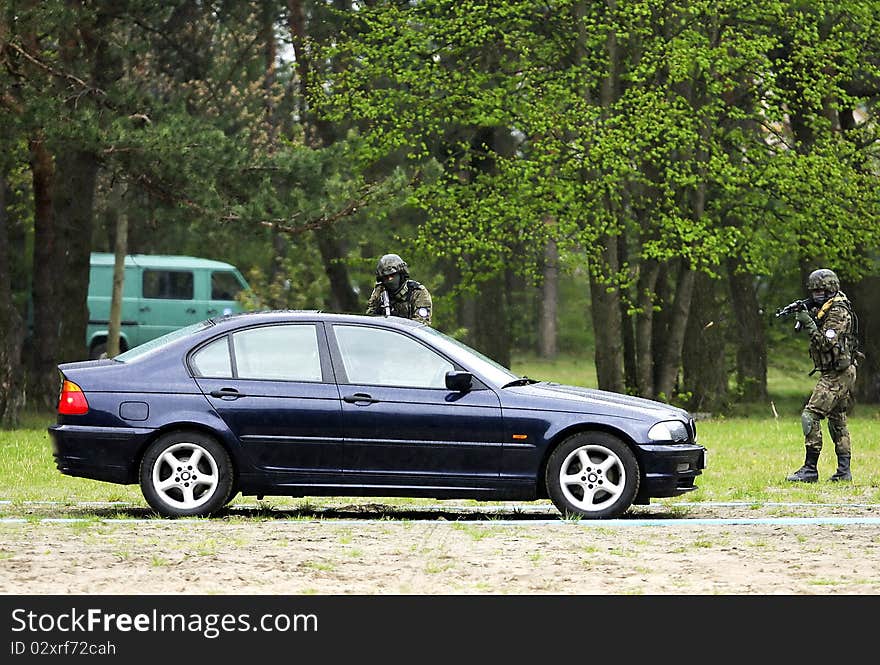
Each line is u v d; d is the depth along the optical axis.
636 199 80.38
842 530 28.80
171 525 28.91
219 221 65.25
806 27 81.12
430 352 30.81
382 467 30.19
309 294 97.12
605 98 78.69
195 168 63.25
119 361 31.00
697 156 81.62
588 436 30.30
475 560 24.30
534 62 80.19
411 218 101.81
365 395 30.28
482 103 78.12
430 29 79.94
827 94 82.38
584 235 76.94
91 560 23.91
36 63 64.00
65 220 76.56
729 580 22.55
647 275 81.06
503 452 30.12
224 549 25.34
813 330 41.47
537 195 78.75
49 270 77.69
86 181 76.25
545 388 31.27
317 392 30.33
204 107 87.88
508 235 80.94
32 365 87.88
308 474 30.23
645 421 30.36
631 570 23.38
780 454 52.66
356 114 81.38
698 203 80.88
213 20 84.00
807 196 81.88
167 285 93.31
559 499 30.25
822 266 89.50
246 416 30.19
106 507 33.56
